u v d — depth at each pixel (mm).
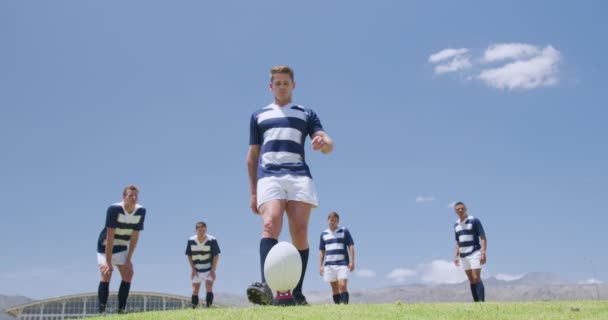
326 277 15328
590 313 4723
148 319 4637
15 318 84062
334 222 15414
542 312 4809
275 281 5445
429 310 4930
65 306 84875
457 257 14500
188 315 4695
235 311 4793
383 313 4633
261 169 6141
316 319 4176
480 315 4574
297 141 6242
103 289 9031
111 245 9070
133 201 9297
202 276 15141
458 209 14281
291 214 5965
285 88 6422
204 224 15086
